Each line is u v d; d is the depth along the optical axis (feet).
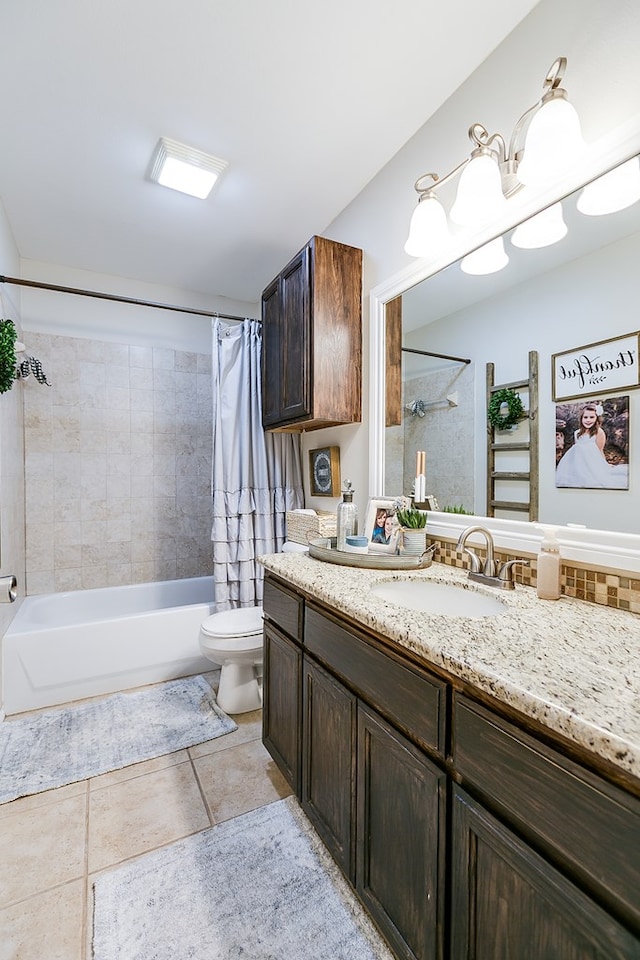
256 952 3.42
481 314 4.76
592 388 3.74
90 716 6.78
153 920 3.65
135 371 10.00
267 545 8.77
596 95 3.55
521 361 4.36
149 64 4.59
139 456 10.05
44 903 3.81
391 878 3.15
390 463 6.24
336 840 3.87
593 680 2.25
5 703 6.78
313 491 8.45
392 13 4.09
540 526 4.18
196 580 10.33
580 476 3.85
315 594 4.18
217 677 8.18
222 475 8.51
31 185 6.54
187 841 4.49
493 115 4.51
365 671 3.47
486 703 2.45
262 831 4.62
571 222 3.82
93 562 9.57
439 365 5.35
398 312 6.04
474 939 2.43
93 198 6.87
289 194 6.81
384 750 3.24
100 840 4.49
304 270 6.55
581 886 1.89
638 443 3.42
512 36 4.26
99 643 7.46
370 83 4.84
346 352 6.59
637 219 3.36
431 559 5.15
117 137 5.60
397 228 5.99
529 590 4.08
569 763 1.96
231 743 6.18
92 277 9.55
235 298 11.12
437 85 4.90
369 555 5.06
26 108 5.11
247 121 5.38
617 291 3.52
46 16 4.08
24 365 8.15
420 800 2.85
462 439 5.07
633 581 3.42
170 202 7.00
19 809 4.91
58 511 9.21
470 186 3.95
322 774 4.16
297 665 4.69
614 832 1.78
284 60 4.56
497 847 2.28
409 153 5.74
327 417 6.43
